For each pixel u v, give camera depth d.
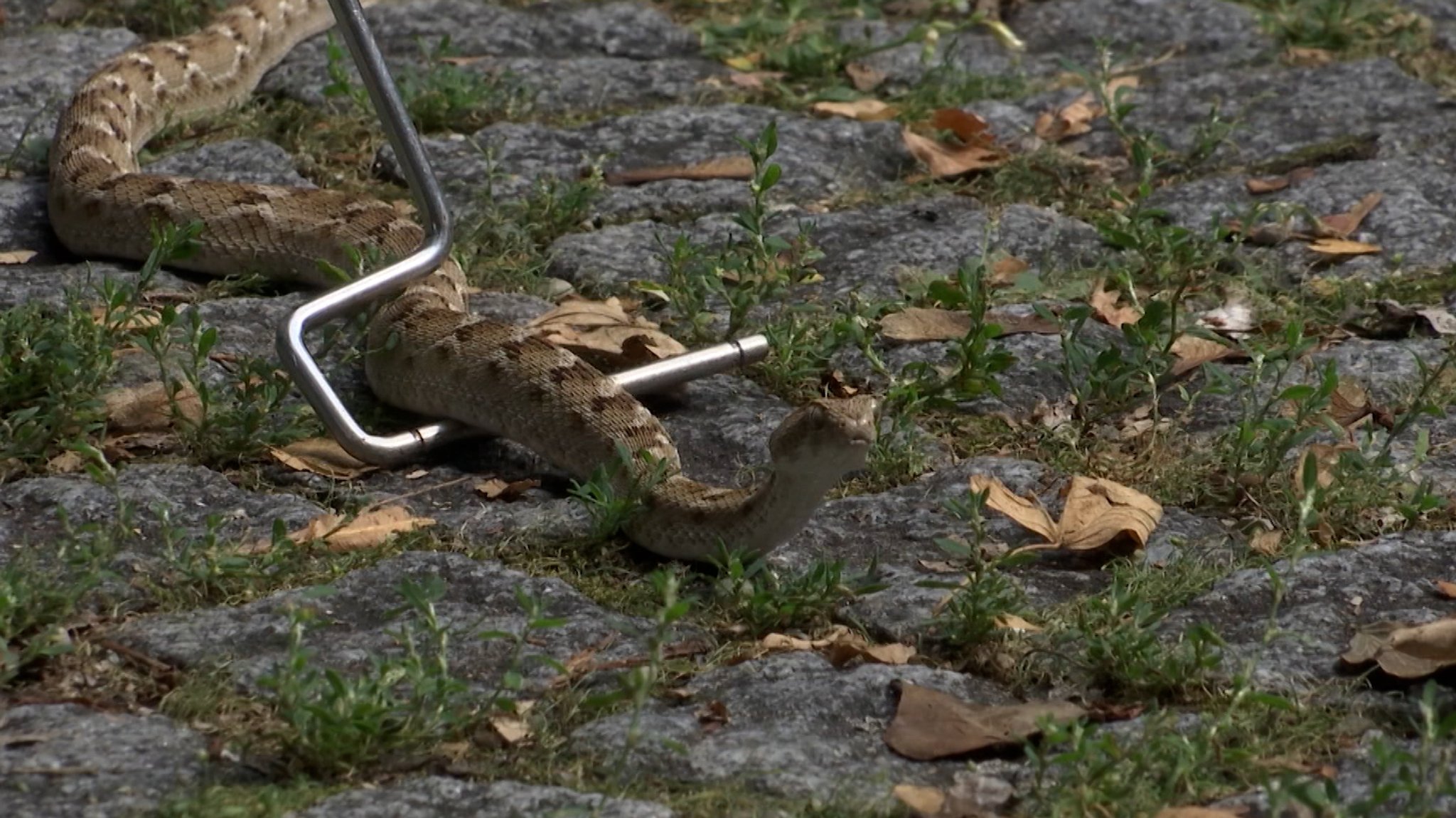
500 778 7.04
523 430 10.09
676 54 16.03
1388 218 12.81
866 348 10.80
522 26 16.05
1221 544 9.20
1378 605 8.48
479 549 9.01
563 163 13.66
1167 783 6.90
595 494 9.16
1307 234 12.72
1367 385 10.81
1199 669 7.79
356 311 11.16
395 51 15.55
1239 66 15.62
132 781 6.84
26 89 14.41
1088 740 7.07
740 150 13.95
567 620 8.10
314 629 8.02
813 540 9.24
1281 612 8.43
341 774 7.02
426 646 7.88
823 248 12.58
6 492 9.16
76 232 12.33
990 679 7.98
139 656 7.78
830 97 15.01
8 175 13.33
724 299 11.62
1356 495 9.45
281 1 15.38
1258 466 9.77
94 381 9.94
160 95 14.19
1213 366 10.16
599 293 11.95
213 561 8.38
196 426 9.82
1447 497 9.57
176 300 11.77
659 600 8.57
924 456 10.05
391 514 9.20
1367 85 14.91
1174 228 12.12
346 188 13.38
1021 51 16.19
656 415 10.62
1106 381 10.45
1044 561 9.09
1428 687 6.87
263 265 12.22
